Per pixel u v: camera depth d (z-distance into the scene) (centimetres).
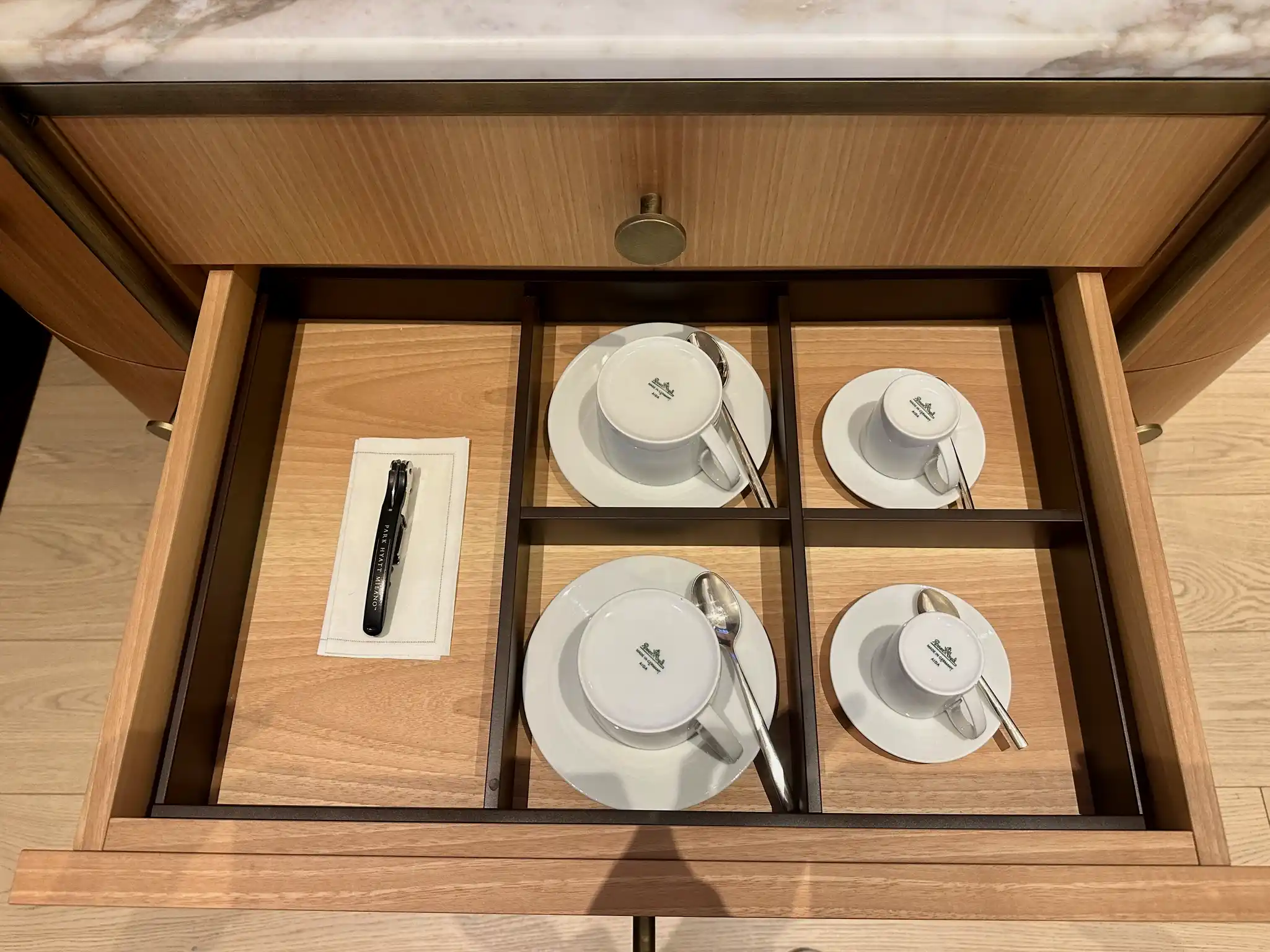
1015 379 80
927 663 63
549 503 75
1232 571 111
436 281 75
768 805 65
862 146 58
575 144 58
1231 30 50
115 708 59
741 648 69
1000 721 68
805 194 63
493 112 56
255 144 59
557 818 57
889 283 75
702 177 61
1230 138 57
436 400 78
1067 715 68
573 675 68
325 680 69
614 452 71
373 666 69
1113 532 66
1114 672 64
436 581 72
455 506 74
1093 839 56
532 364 75
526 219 66
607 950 100
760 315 81
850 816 57
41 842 101
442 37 51
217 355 70
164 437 115
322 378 79
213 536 68
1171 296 71
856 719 67
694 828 56
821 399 79
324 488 75
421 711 68
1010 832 56
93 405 123
